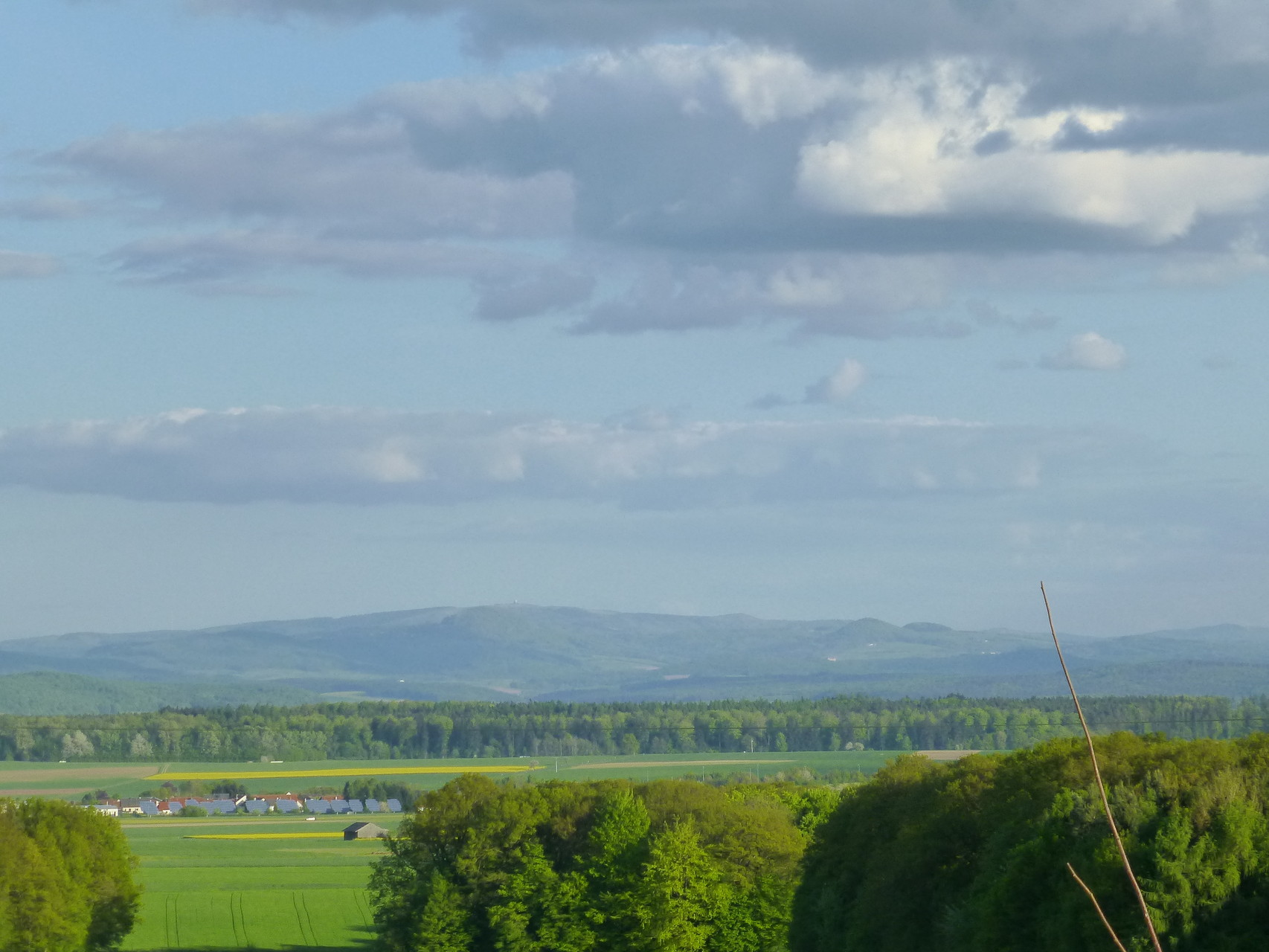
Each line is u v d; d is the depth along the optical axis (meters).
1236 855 89.19
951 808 125.00
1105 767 106.12
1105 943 86.31
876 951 125.69
